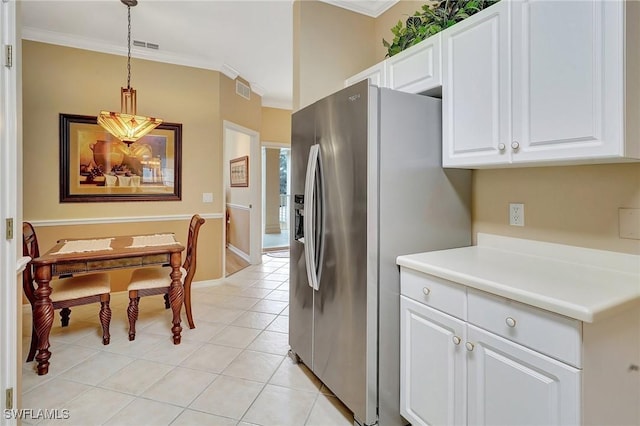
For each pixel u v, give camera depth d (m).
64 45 3.50
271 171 7.43
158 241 3.06
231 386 2.13
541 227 1.70
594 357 1.05
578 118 1.21
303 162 2.20
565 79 1.24
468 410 1.35
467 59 1.63
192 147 4.18
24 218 3.38
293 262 2.38
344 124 1.77
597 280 1.28
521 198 1.78
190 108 4.15
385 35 2.84
